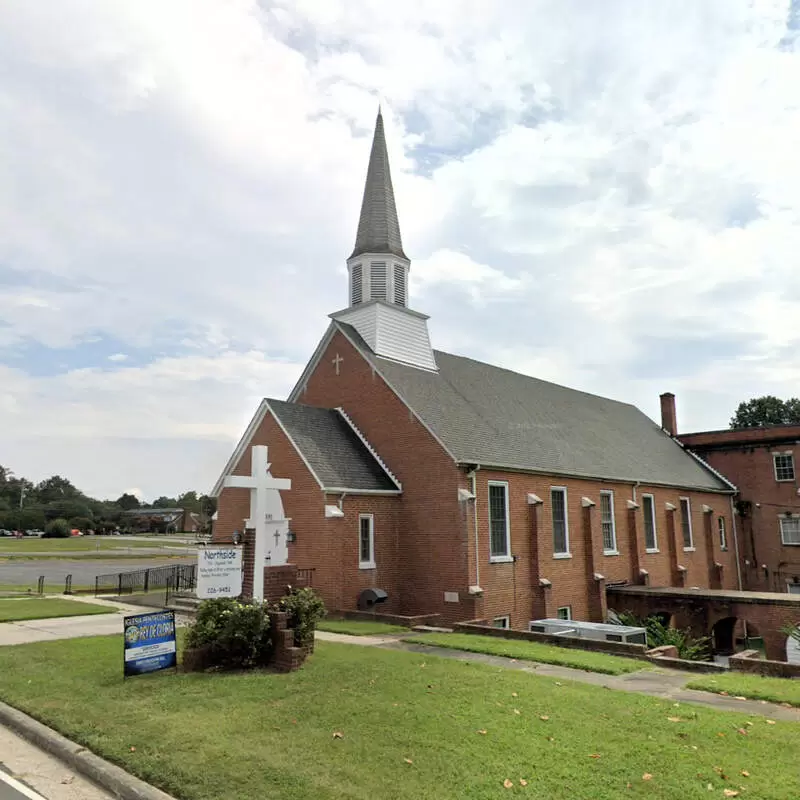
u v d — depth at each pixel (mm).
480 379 31812
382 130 30875
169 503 197625
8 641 15352
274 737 7887
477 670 11859
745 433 43031
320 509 21234
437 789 6445
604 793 6422
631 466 33844
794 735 8320
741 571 41781
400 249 29438
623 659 13969
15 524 121375
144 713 8914
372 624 18797
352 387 26125
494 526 23547
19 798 6699
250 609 11562
